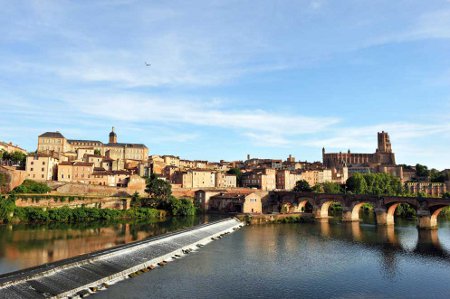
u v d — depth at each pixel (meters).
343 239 121.00
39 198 148.00
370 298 66.69
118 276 71.25
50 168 190.62
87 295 60.97
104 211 153.88
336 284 73.81
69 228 124.44
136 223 143.25
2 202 130.75
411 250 104.38
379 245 111.12
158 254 87.62
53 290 58.66
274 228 147.12
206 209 197.25
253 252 99.25
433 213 141.88
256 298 64.75
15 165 196.00
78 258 70.88
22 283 56.97
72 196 156.00
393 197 152.75
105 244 96.44
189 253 95.50
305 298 65.62
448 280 77.25
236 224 152.38
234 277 75.81
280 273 80.00
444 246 109.88
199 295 64.62
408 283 75.19
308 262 90.00
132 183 194.62
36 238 103.38
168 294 64.06
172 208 175.50
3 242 96.62
